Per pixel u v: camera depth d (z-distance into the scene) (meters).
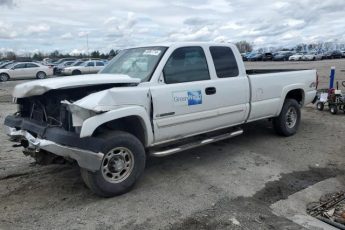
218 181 5.15
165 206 4.36
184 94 5.23
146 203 4.44
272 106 6.89
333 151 6.54
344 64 39.06
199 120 5.51
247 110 6.35
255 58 63.75
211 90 5.63
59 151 4.28
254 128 8.20
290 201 4.56
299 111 7.64
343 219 4.09
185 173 5.46
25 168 5.64
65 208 4.30
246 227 3.89
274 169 5.64
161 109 4.96
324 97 10.33
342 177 5.37
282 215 4.20
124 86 4.81
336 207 4.42
